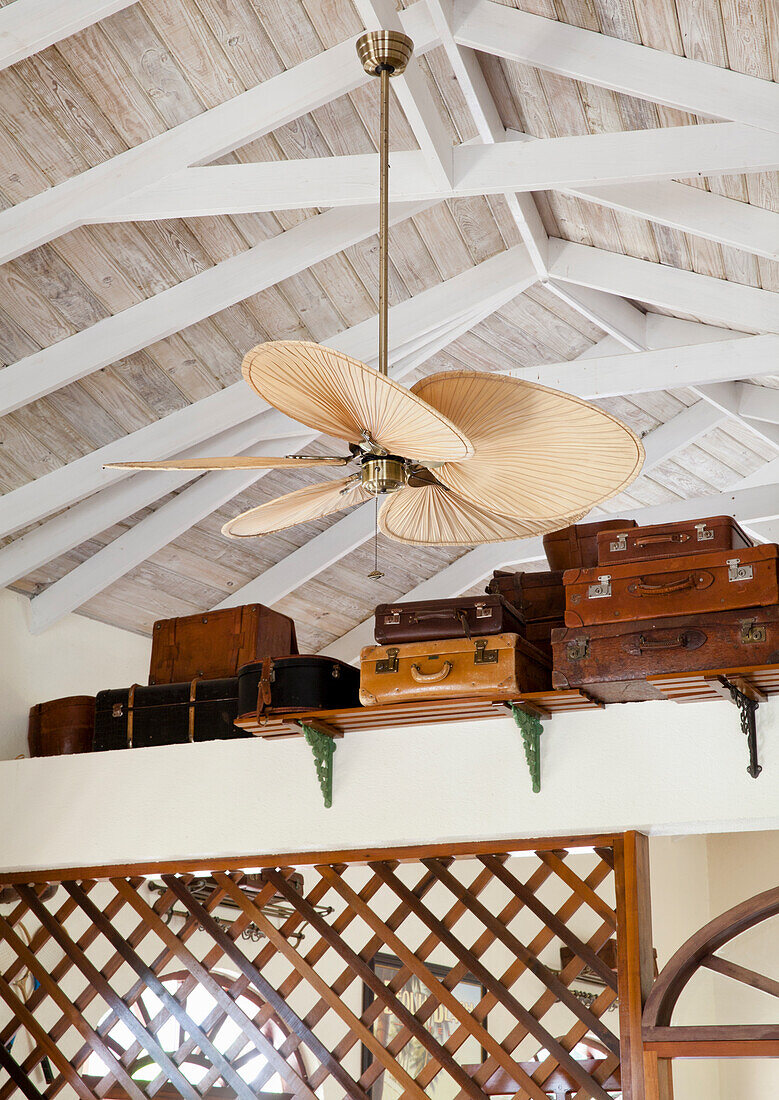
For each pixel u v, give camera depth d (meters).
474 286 4.36
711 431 5.39
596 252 4.27
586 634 3.11
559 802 3.34
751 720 3.14
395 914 3.55
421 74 3.20
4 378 3.75
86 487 4.20
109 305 3.80
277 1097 5.07
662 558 3.06
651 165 3.13
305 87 3.31
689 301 4.12
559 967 6.64
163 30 3.17
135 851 3.87
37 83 3.17
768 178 3.35
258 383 2.15
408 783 3.55
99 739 4.13
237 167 3.37
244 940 5.14
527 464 2.27
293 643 4.37
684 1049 3.02
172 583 5.21
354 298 4.29
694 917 8.06
